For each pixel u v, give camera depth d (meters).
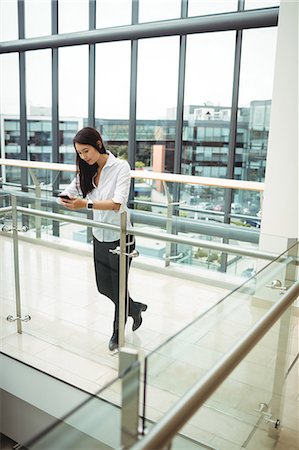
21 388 2.73
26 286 3.25
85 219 2.95
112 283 2.89
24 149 6.50
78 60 5.72
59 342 3.09
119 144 5.66
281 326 2.06
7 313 3.32
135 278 2.89
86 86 5.72
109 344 2.96
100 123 5.74
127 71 5.39
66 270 3.13
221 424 1.68
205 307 2.79
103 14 5.51
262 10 4.34
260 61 4.58
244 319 1.70
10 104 6.49
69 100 5.91
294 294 1.78
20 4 6.07
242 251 2.57
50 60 5.95
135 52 5.27
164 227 3.10
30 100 6.27
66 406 2.55
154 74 5.23
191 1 4.91
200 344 1.41
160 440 0.92
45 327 3.19
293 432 2.24
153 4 5.15
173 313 2.93
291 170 3.49
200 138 5.09
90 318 3.05
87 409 1.01
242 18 4.43
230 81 4.79
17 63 6.27
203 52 4.88
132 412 1.04
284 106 3.45
